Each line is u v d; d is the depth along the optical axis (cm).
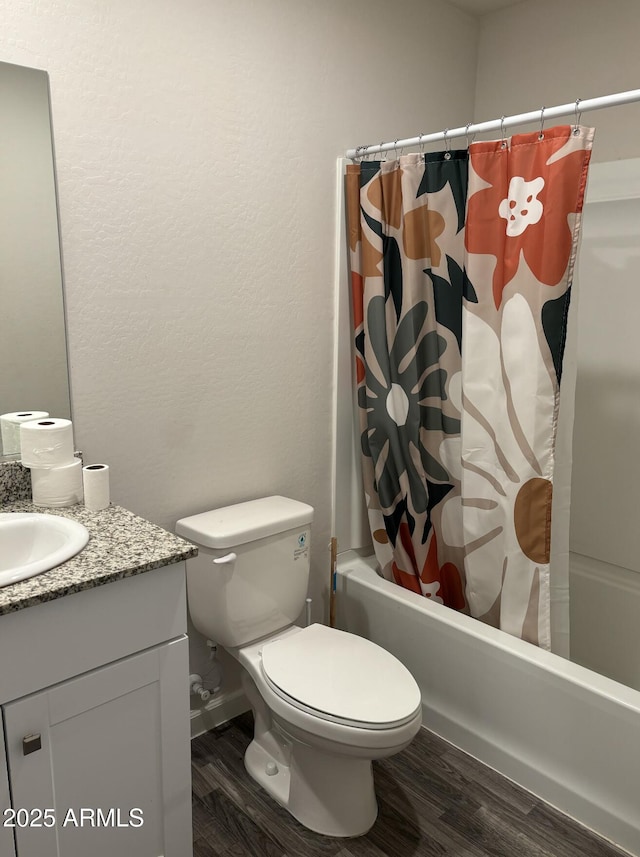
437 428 215
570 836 175
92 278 166
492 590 203
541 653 185
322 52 206
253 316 203
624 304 224
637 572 231
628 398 228
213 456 202
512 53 252
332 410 234
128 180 168
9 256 153
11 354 157
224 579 183
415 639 215
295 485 228
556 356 174
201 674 211
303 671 172
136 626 133
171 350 185
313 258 217
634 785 166
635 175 212
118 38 161
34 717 121
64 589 118
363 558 252
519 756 191
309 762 174
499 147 178
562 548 189
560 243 168
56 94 153
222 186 188
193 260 185
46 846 128
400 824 178
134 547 137
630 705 163
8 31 144
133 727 137
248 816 180
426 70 242
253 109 191
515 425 183
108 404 176
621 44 222
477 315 189
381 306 214
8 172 149
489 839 173
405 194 200
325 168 214
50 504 158
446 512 219
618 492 234
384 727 154
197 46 176
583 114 237
